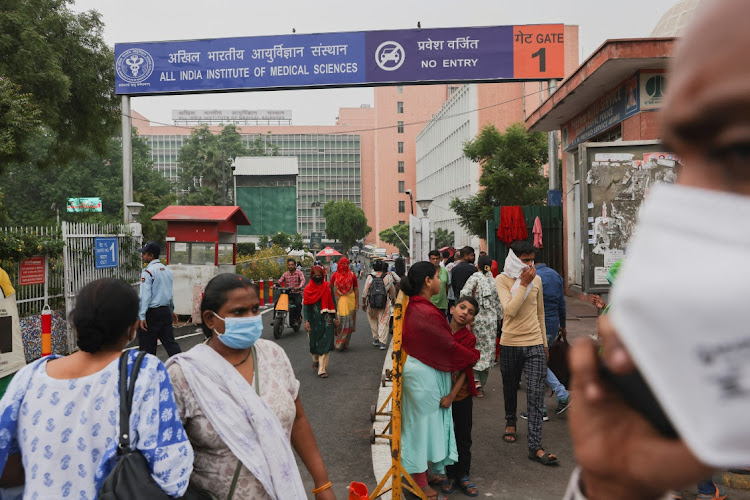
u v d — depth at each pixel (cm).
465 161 5928
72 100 1827
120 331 204
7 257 880
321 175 10850
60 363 206
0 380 685
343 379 805
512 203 2822
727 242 28
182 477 189
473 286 660
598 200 821
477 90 5316
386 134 10050
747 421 27
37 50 1520
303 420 246
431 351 391
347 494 427
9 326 705
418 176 9200
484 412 633
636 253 32
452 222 6644
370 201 10938
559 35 1523
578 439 41
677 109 33
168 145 10700
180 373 213
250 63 1567
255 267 2489
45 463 189
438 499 412
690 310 28
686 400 28
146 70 1582
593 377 39
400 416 380
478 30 1533
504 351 509
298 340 1143
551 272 586
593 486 41
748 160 30
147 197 2984
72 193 4378
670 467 36
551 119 1559
